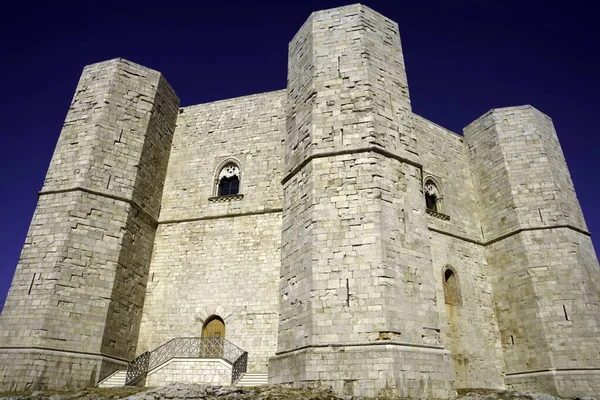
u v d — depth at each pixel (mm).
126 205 21031
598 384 18688
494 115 26281
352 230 15891
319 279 15398
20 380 16078
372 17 20797
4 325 17438
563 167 24828
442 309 21609
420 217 17172
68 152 21188
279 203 22672
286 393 12977
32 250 18875
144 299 21766
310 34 20859
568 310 20469
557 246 21906
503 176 24750
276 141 24266
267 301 20641
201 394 12508
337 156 17375
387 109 18641
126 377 17219
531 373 20578
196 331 20719
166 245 23062
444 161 26219
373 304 14570
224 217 23078
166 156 25250
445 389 14289
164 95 25469
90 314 18297
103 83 22984
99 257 19391
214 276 21766
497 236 24203
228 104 26344
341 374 13805
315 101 18828
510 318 22359
